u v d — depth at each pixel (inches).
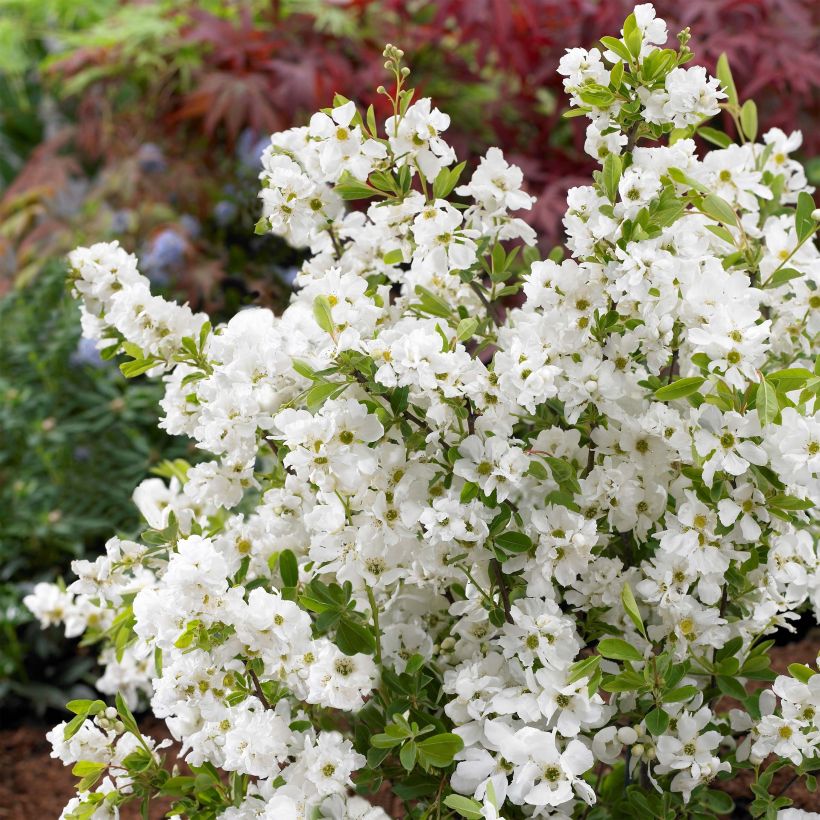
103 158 118.6
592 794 51.1
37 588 61.9
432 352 51.6
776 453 51.1
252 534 56.0
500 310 60.2
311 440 51.7
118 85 103.5
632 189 52.1
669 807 54.4
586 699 52.1
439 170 53.9
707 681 56.2
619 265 52.3
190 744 55.5
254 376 53.1
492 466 52.3
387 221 54.8
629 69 53.2
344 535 53.6
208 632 52.1
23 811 66.3
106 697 75.4
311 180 54.6
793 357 56.1
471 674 53.6
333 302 52.4
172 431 56.1
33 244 103.1
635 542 55.2
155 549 55.7
